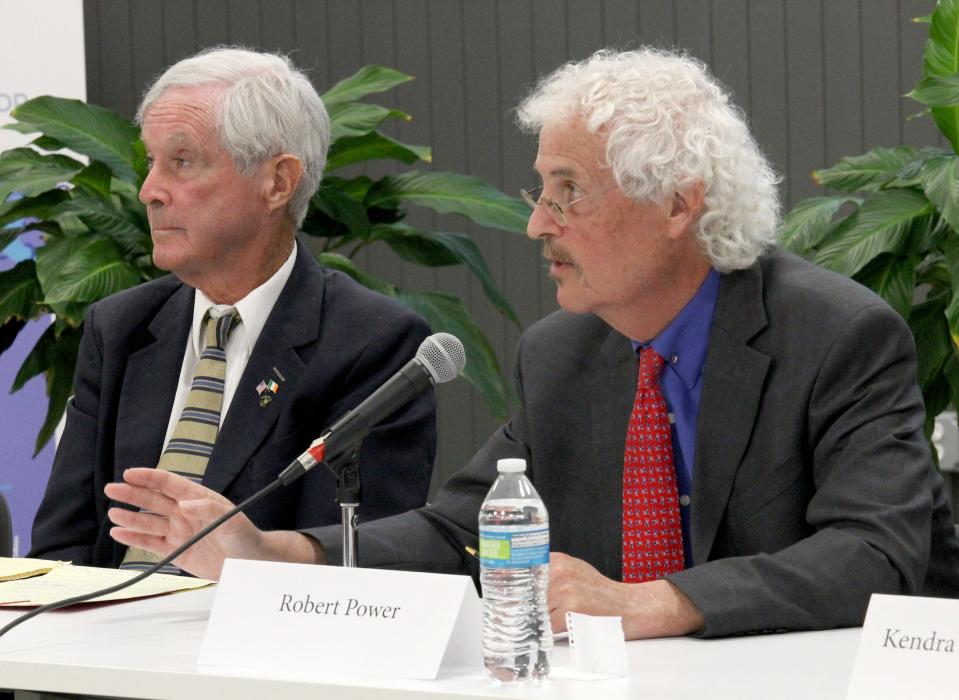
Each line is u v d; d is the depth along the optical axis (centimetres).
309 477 399
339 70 916
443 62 905
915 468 290
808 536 309
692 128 316
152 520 286
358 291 430
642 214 314
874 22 838
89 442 434
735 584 262
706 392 319
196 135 405
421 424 412
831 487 293
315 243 916
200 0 928
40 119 619
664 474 325
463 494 346
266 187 415
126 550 414
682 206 316
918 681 202
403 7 906
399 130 912
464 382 911
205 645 237
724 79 861
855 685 205
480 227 911
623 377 339
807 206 575
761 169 338
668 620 257
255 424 402
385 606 228
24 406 770
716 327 321
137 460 415
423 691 210
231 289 421
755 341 319
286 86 421
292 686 219
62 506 428
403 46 909
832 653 242
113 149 620
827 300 314
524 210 647
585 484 340
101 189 623
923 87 522
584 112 315
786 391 310
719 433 315
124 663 237
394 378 270
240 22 925
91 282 562
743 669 228
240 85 412
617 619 223
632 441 328
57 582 319
